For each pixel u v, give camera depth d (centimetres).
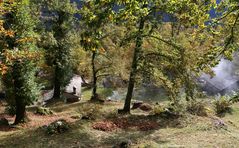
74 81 7069
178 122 3147
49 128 2747
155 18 3183
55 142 2531
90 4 1052
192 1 1228
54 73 5772
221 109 4347
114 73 5228
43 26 4881
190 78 3384
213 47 1345
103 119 3253
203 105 3891
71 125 2884
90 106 3738
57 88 5591
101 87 7275
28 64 3138
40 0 4847
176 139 2572
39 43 4734
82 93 6794
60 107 4766
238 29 1237
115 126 2991
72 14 5209
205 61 1355
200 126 2952
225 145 2352
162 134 2762
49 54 5109
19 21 2989
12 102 3488
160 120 3269
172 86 3494
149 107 4250
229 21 1250
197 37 1359
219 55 1327
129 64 5075
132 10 1051
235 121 3862
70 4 5106
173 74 3469
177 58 3322
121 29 4644
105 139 2642
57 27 5172
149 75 3484
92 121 3097
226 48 1280
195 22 1250
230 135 2678
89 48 1112
